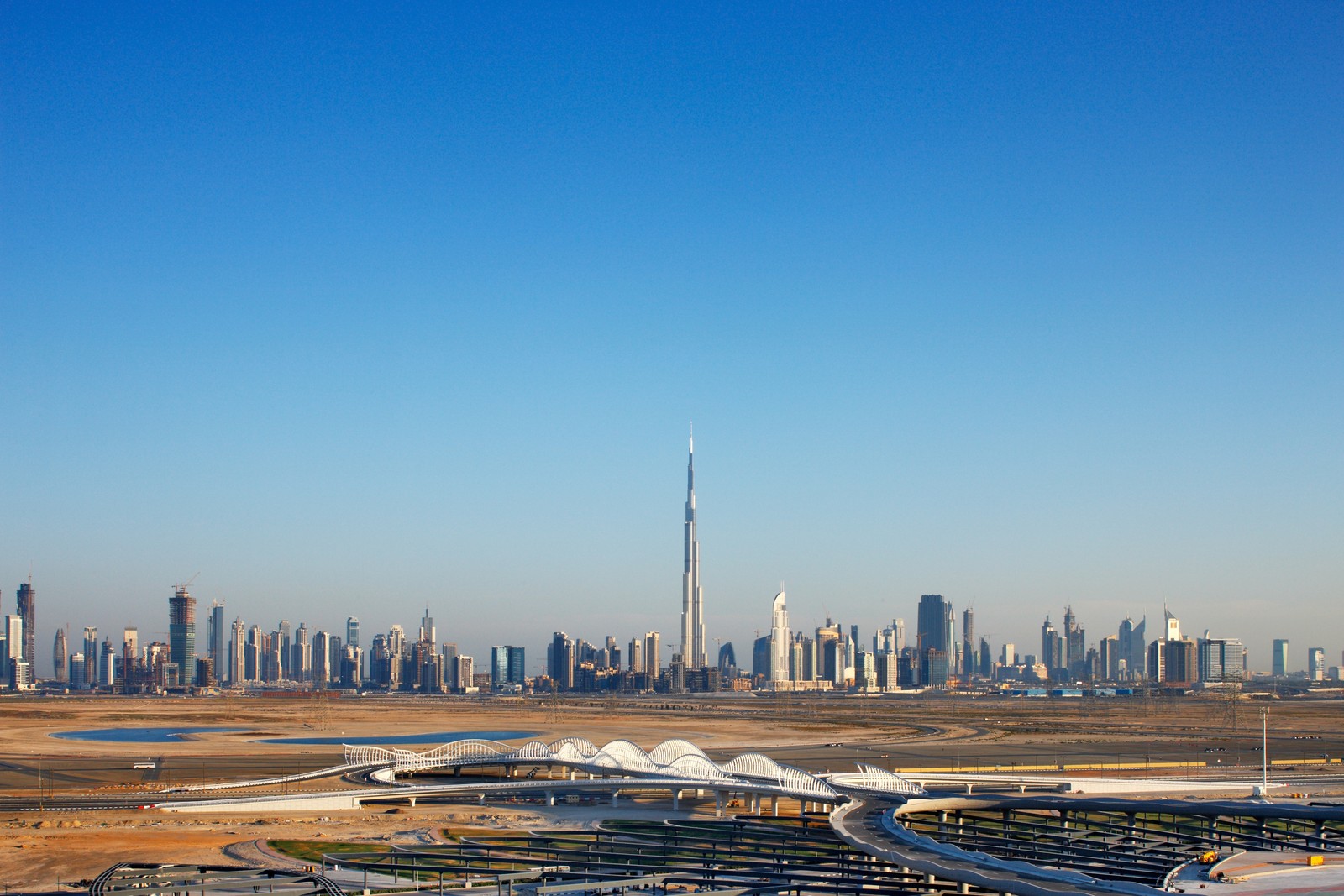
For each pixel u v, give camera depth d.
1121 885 109.88
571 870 138.62
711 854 148.38
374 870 140.75
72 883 139.00
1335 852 137.00
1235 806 143.75
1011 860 130.25
